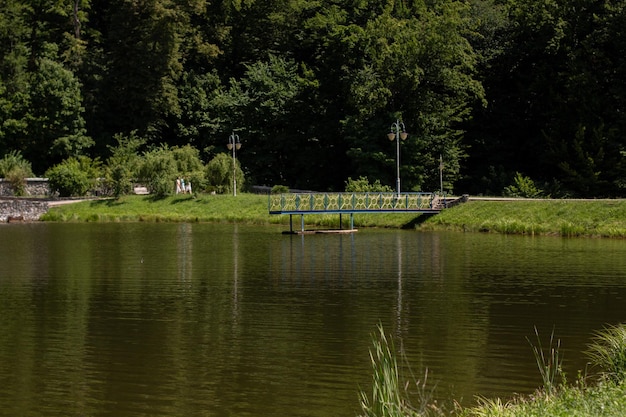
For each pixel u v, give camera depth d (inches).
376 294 856.9
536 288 887.7
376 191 2107.5
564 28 2368.4
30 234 1626.5
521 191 2170.3
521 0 2522.1
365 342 644.7
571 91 2281.0
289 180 2657.5
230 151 2605.8
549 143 2322.8
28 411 493.7
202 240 1476.4
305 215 1872.5
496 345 632.4
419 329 687.7
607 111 2258.9
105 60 2709.2
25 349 630.5
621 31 2244.1
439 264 1095.6
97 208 2092.8
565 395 432.8
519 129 2566.4
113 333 682.2
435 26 2297.0
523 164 2561.5
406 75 2273.6
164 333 681.0
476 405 491.2
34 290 896.3
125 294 866.8
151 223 1929.1
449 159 2364.7
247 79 2736.2
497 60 2541.8
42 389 533.3
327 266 1083.9
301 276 992.2
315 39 2679.6
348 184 2158.0
